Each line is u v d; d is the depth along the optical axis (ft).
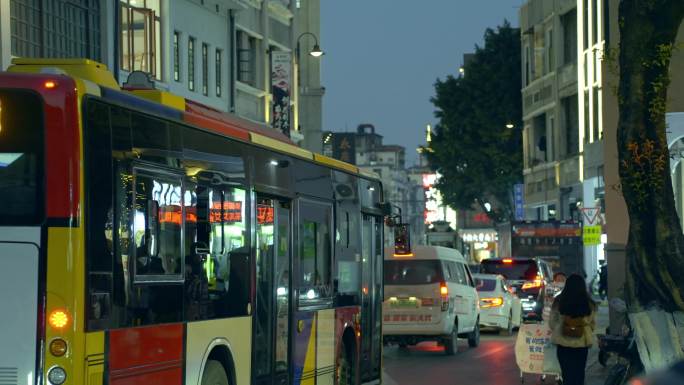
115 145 46.34
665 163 71.97
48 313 43.60
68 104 44.21
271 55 233.55
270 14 250.16
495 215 366.43
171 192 51.08
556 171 297.33
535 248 236.84
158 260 49.65
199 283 54.13
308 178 71.46
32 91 44.29
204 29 208.64
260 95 238.89
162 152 50.24
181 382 51.85
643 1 71.36
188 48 201.36
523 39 331.36
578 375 79.66
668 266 71.10
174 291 51.26
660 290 71.10
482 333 173.17
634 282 71.97
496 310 163.22
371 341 86.02
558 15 294.46
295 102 265.13
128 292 46.93
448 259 136.15
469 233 530.27
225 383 57.88
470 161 361.51
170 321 50.72
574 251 236.02
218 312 56.54
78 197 44.06
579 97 270.26
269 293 64.18
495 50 364.58
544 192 310.65
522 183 357.20
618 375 74.49
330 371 75.10
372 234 86.84
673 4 71.10
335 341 76.23
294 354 67.97
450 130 364.38
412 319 131.34
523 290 189.06
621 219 112.78
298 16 312.71
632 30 71.97
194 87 204.33
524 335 95.71
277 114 232.94
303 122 308.19
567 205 293.43
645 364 70.49
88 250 44.34
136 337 47.52
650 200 71.87
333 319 75.77
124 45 177.06
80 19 154.92
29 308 43.70
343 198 79.00
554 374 96.17
